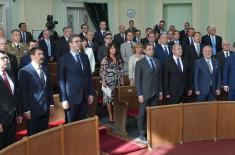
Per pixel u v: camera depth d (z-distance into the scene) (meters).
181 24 13.17
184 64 6.28
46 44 7.97
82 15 12.48
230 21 11.28
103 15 12.62
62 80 5.09
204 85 6.34
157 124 5.84
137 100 6.77
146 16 13.10
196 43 7.62
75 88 5.11
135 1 13.02
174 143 6.04
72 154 4.64
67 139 4.56
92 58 7.31
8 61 4.39
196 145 6.00
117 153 5.45
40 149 4.18
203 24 12.08
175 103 6.24
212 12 11.59
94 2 12.54
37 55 4.70
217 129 6.29
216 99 6.79
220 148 5.86
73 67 5.09
